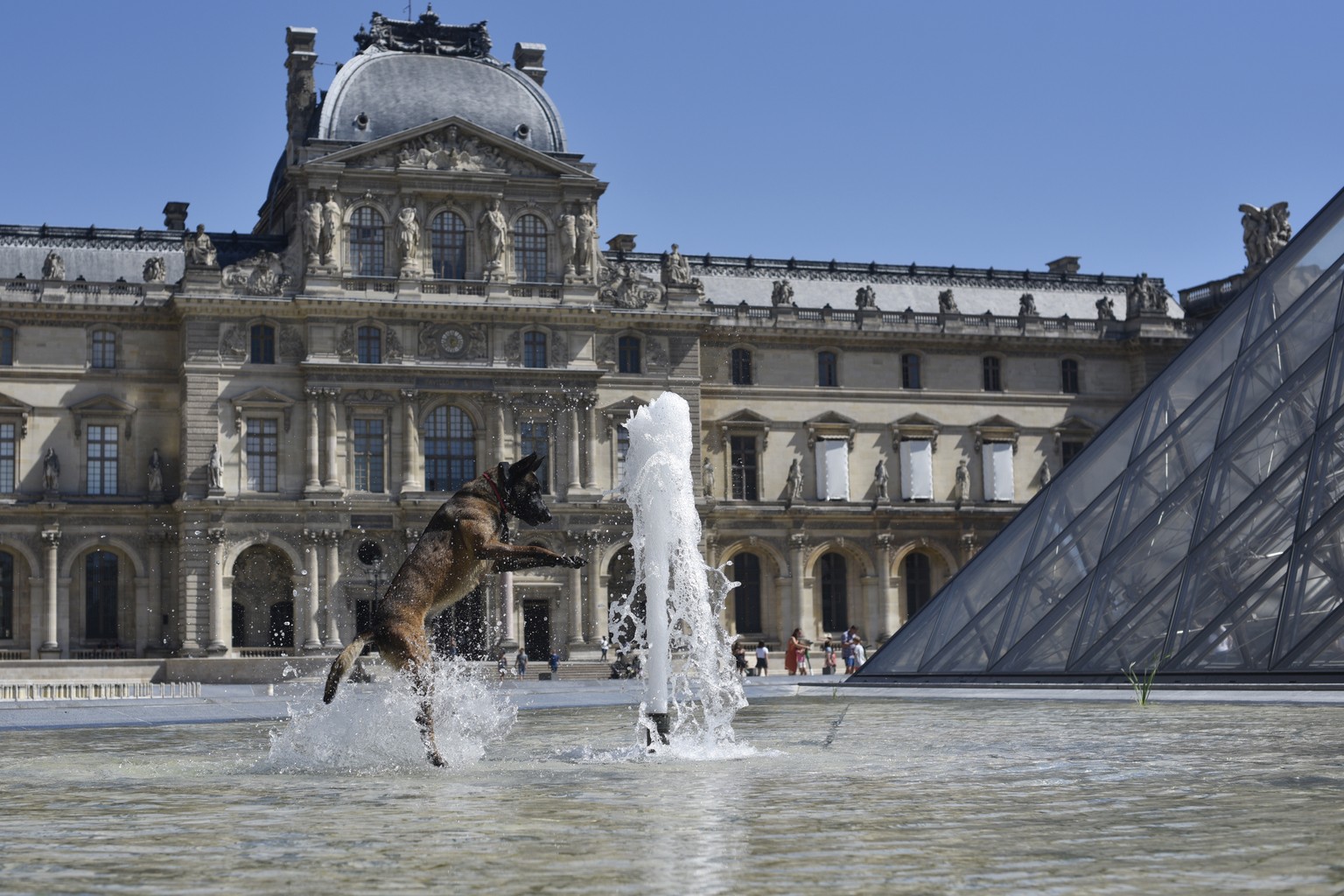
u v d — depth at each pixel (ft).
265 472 408.26
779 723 135.85
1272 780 78.89
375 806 71.20
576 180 430.20
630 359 437.58
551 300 427.74
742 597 455.63
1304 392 177.27
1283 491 169.99
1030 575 187.32
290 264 414.62
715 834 60.70
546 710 177.78
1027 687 174.70
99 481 410.72
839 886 48.93
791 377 461.37
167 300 416.26
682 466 103.81
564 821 65.05
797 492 453.17
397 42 451.53
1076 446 484.33
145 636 406.21
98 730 152.56
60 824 65.82
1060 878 49.88
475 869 52.47
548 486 422.00
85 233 436.76
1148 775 82.58
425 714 92.84
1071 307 508.94
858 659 385.09
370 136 425.28
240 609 409.69
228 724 162.61
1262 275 196.65
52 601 399.03
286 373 411.34
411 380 413.39
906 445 466.70
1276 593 162.50
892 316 471.21
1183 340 487.20
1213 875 49.88
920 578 473.67
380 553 411.95
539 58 484.74
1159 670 164.35
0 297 406.41
